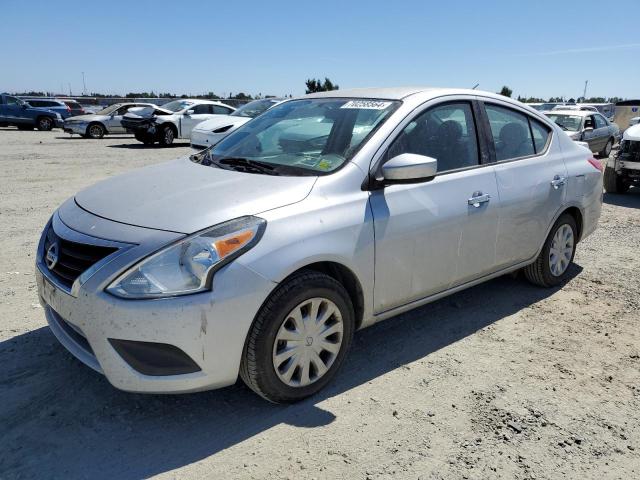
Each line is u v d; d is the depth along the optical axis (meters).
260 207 2.83
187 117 18.78
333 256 2.94
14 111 25.89
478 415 2.97
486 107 4.11
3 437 2.66
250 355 2.75
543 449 2.71
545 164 4.45
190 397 3.06
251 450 2.64
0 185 9.44
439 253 3.57
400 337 3.89
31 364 3.32
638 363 3.61
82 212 3.01
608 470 2.59
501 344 3.82
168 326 2.51
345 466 2.55
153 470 2.49
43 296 2.97
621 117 23.58
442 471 2.54
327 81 44.56
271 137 3.79
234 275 2.60
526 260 4.43
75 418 2.83
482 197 3.79
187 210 2.79
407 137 3.47
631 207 8.89
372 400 3.08
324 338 3.04
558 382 3.34
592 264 5.67
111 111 22.33
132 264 2.54
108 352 2.57
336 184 3.10
